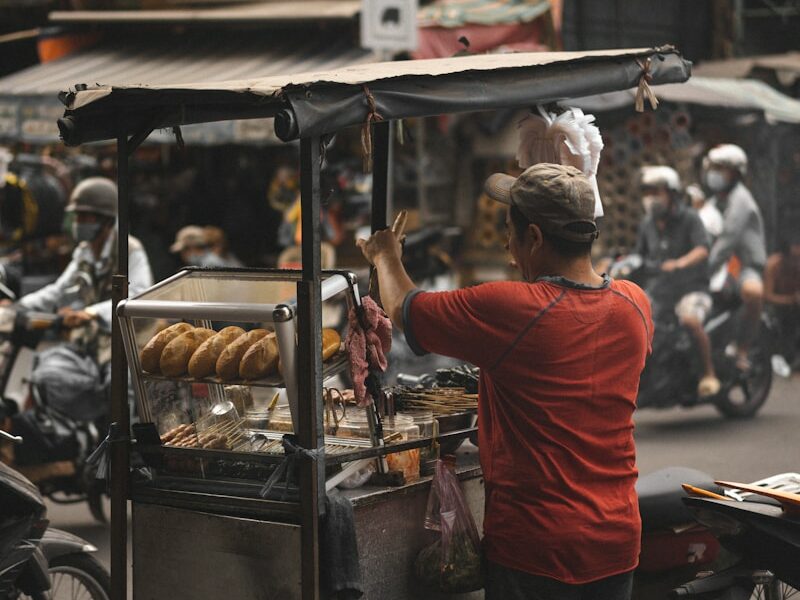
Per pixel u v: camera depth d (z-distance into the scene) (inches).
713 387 403.2
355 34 474.0
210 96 131.3
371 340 146.3
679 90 493.7
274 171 561.0
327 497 137.7
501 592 137.6
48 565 189.6
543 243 137.1
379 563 145.7
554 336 133.3
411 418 155.7
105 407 287.3
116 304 150.8
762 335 425.4
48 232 532.7
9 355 290.0
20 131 472.4
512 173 512.1
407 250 446.3
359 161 507.2
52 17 528.4
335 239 505.0
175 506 146.8
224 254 504.4
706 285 398.6
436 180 509.7
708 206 424.2
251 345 141.3
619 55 166.2
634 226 479.5
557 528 133.0
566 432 134.3
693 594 148.1
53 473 284.4
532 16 467.8
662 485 175.3
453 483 149.2
